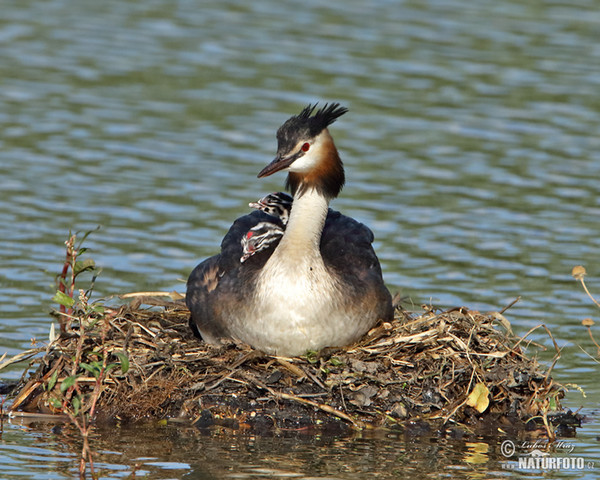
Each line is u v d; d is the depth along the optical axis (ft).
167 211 55.67
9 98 69.31
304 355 37.06
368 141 65.00
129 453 32.78
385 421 35.68
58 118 66.90
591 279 49.14
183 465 31.91
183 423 35.40
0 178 58.34
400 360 36.81
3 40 78.74
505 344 38.29
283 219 40.81
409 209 56.49
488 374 36.73
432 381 36.52
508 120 67.77
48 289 46.60
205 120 67.05
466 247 52.39
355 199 57.41
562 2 89.15
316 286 36.52
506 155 63.31
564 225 55.01
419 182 59.77
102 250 50.78
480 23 83.66
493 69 75.00
